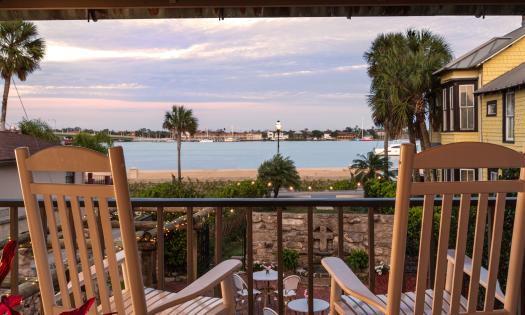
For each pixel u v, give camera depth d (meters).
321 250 12.48
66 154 1.58
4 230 9.44
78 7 2.69
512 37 16.75
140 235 7.44
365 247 12.31
